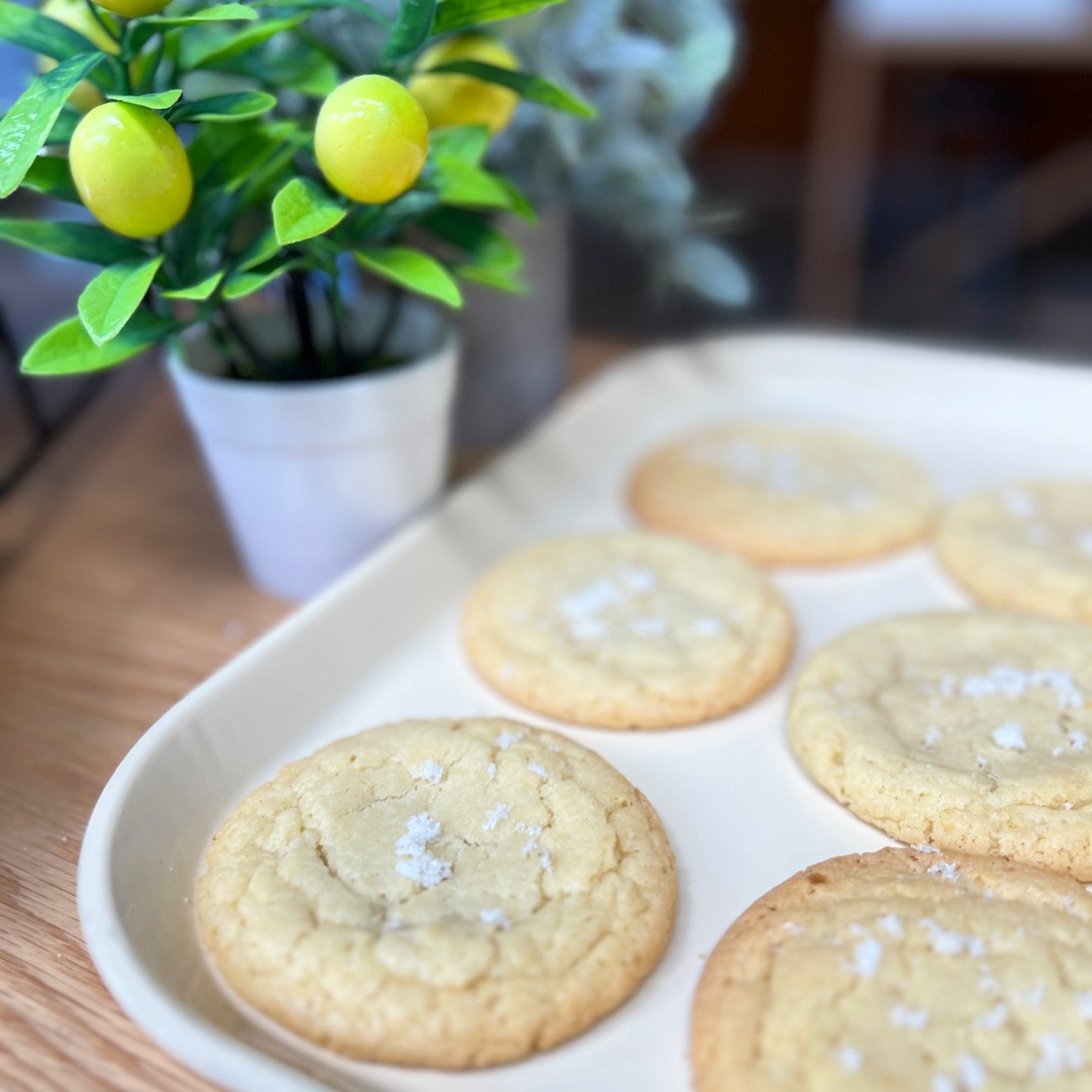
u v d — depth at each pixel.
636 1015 0.21
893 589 0.32
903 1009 0.20
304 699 0.27
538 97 0.26
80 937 0.22
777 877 0.24
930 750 0.25
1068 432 0.39
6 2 0.23
